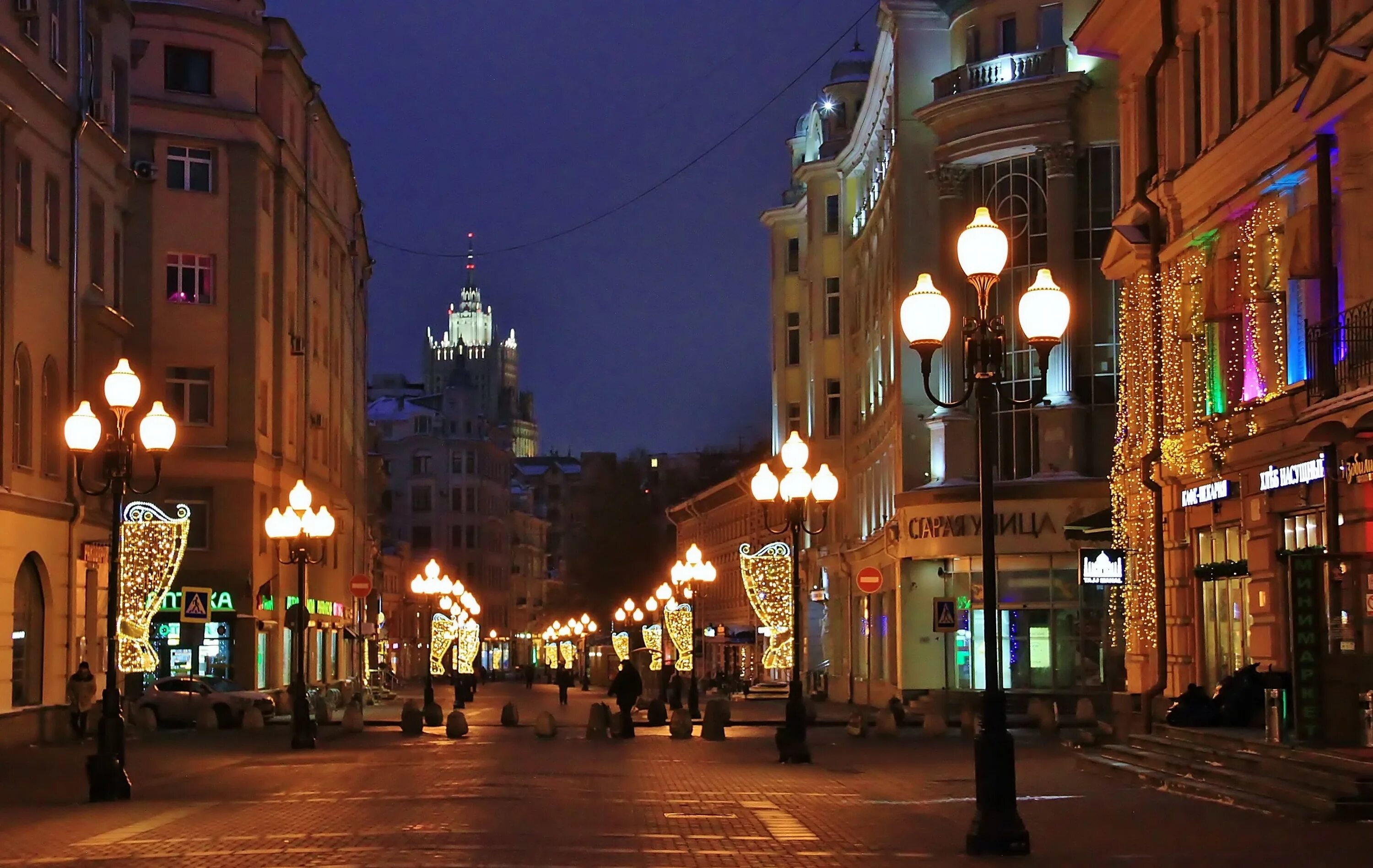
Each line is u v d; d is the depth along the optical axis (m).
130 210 40.00
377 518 92.31
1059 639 44.06
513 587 161.00
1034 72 44.44
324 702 45.75
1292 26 25.36
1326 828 16.53
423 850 14.82
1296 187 25.92
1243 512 27.31
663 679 53.31
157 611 45.97
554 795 21.14
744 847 15.27
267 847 15.22
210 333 51.53
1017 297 44.78
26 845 15.78
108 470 20.91
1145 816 18.00
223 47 52.28
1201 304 30.12
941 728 36.19
